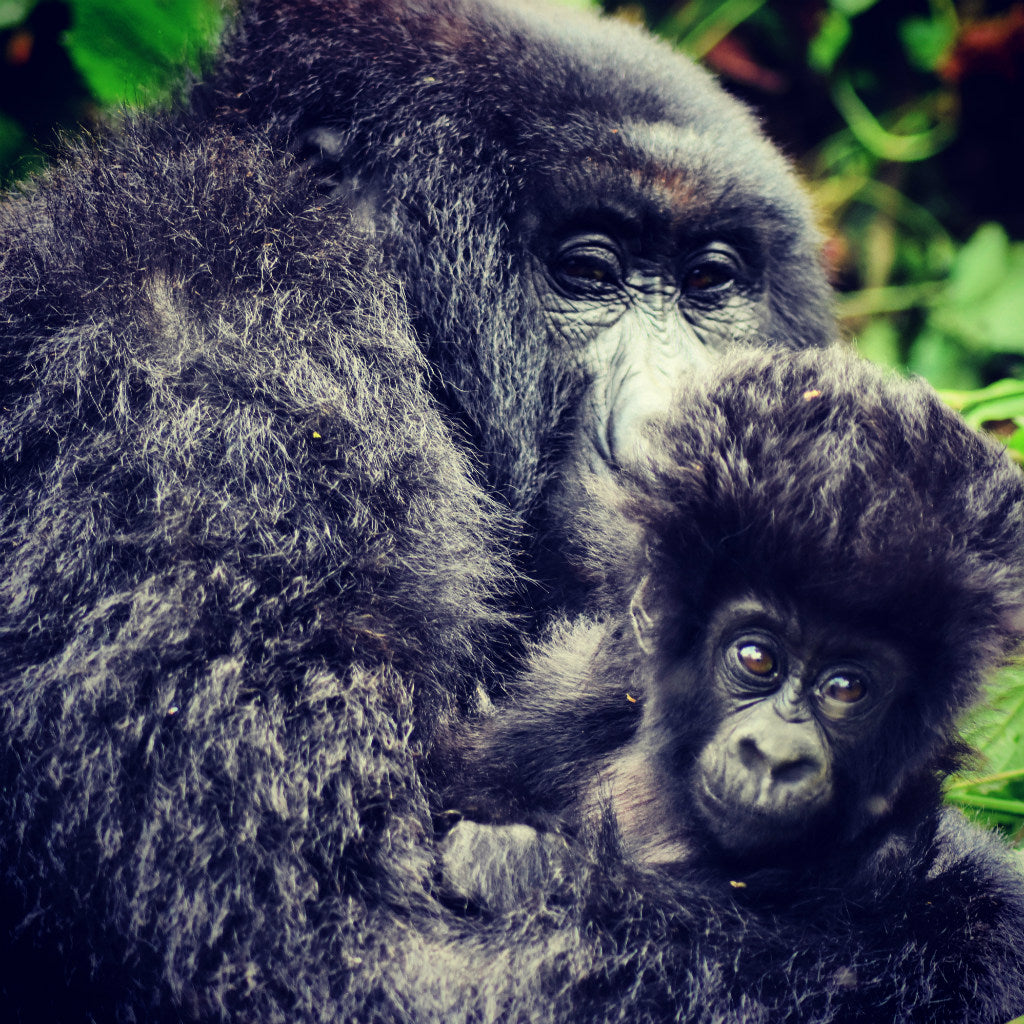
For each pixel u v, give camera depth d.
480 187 6.25
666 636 4.74
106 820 4.26
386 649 4.80
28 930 4.37
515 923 4.49
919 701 4.55
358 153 6.27
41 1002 4.39
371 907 4.40
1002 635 4.68
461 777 5.04
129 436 4.86
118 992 4.31
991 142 12.15
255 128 6.25
